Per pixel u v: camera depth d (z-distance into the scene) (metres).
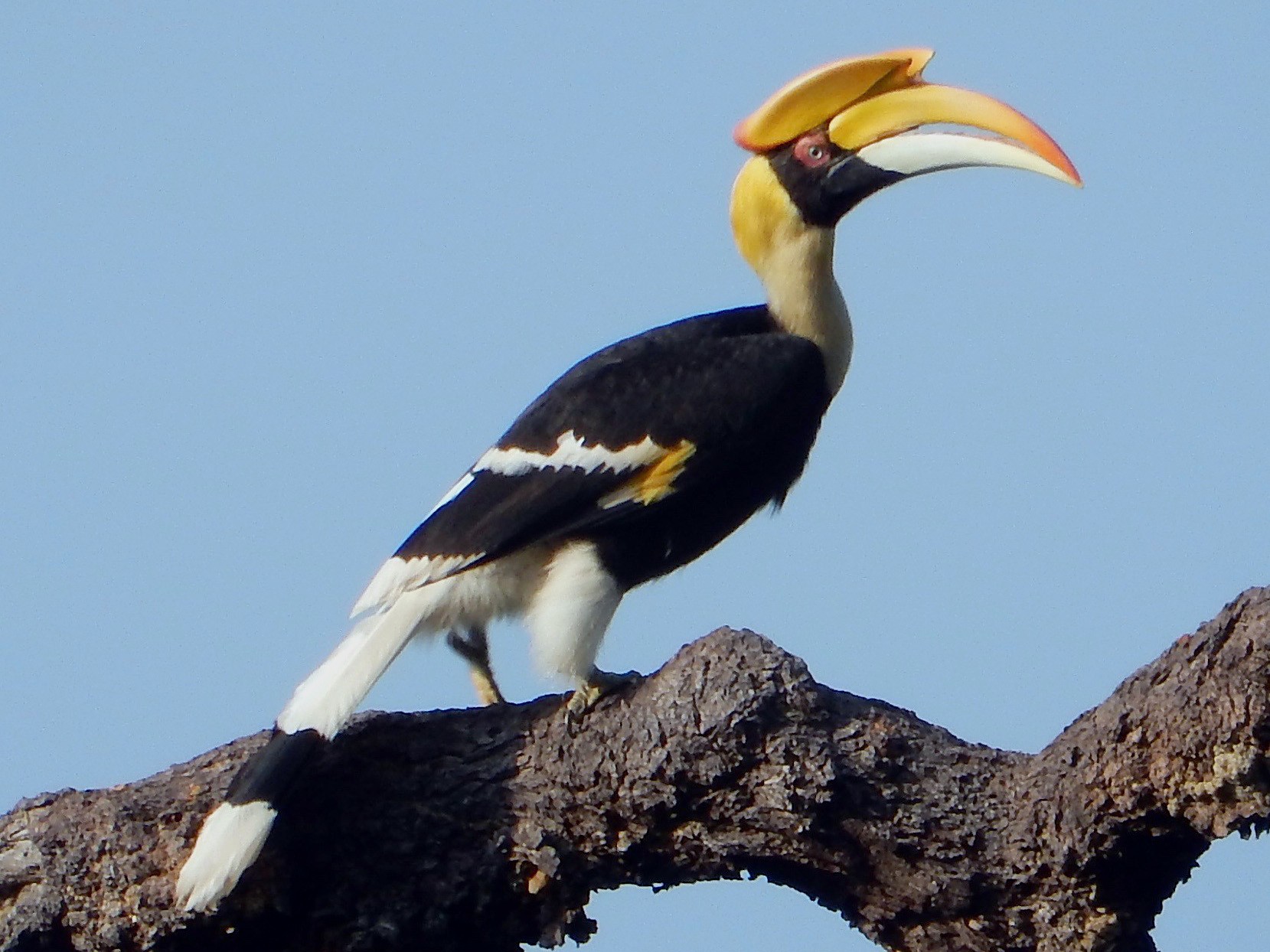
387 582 13.66
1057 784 11.96
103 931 12.41
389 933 12.55
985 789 12.19
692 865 12.49
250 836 12.07
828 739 12.17
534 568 13.93
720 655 12.40
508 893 12.66
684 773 12.19
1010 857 12.05
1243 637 11.37
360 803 12.64
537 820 12.51
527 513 13.81
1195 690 11.50
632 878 12.62
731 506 14.65
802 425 14.98
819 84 15.54
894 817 12.11
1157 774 11.61
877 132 15.33
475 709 12.98
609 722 12.53
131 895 12.38
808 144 15.45
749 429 14.55
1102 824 11.83
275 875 12.51
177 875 12.36
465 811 12.57
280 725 12.58
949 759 12.30
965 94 15.30
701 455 14.33
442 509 13.90
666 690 12.39
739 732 12.11
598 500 13.98
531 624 13.72
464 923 12.70
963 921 12.20
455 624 13.88
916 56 15.58
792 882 12.62
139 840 12.48
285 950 12.71
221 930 12.50
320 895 12.61
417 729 12.84
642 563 14.09
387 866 12.59
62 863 12.44
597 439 14.12
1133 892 12.09
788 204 15.48
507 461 14.09
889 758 12.20
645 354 14.78
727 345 14.91
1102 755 11.80
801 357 14.96
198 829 12.51
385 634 13.32
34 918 12.41
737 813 12.23
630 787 12.30
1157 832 11.83
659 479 14.15
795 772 12.07
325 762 12.69
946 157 15.13
